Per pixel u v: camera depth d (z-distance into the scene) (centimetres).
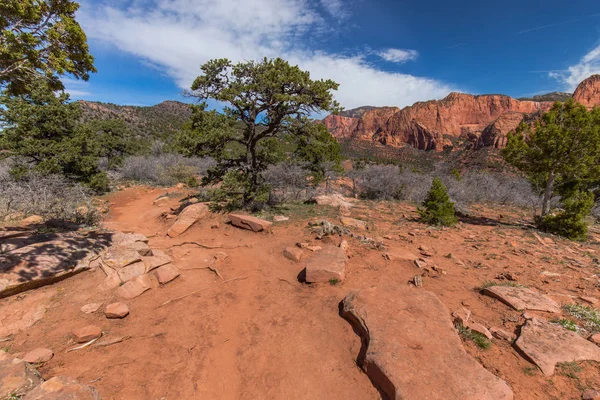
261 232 939
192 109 1209
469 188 1847
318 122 1223
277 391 349
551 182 1107
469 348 380
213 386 356
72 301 498
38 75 559
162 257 682
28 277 494
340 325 453
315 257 653
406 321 411
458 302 500
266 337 443
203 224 1075
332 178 2130
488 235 951
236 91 1069
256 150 1341
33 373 311
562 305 482
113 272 580
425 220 1095
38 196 1069
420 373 323
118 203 1655
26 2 471
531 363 350
